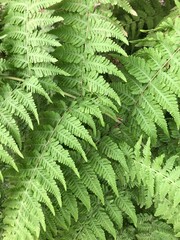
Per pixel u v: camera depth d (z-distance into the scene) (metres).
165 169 0.46
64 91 0.46
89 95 0.46
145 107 0.46
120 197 0.49
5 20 0.44
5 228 0.45
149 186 0.46
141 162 0.47
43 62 0.44
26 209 0.44
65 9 0.44
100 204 0.49
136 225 0.48
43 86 0.44
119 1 0.44
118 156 0.45
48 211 0.47
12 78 0.44
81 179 0.45
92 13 0.44
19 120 0.50
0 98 0.43
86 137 0.43
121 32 0.43
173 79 0.44
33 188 0.43
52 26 0.52
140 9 0.55
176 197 0.44
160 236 0.51
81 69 0.45
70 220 0.47
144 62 0.45
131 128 0.49
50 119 0.45
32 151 0.44
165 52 0.45
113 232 0.48
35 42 0.43
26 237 0.45
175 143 0.51
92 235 0.48
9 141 0.41
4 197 0.50
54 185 0.42
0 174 0.41
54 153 0.43
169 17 0.49
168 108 0.44
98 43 0.44
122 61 0.46
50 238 0.47
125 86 0.47
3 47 0.44
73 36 0.44
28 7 0.43
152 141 0.48
